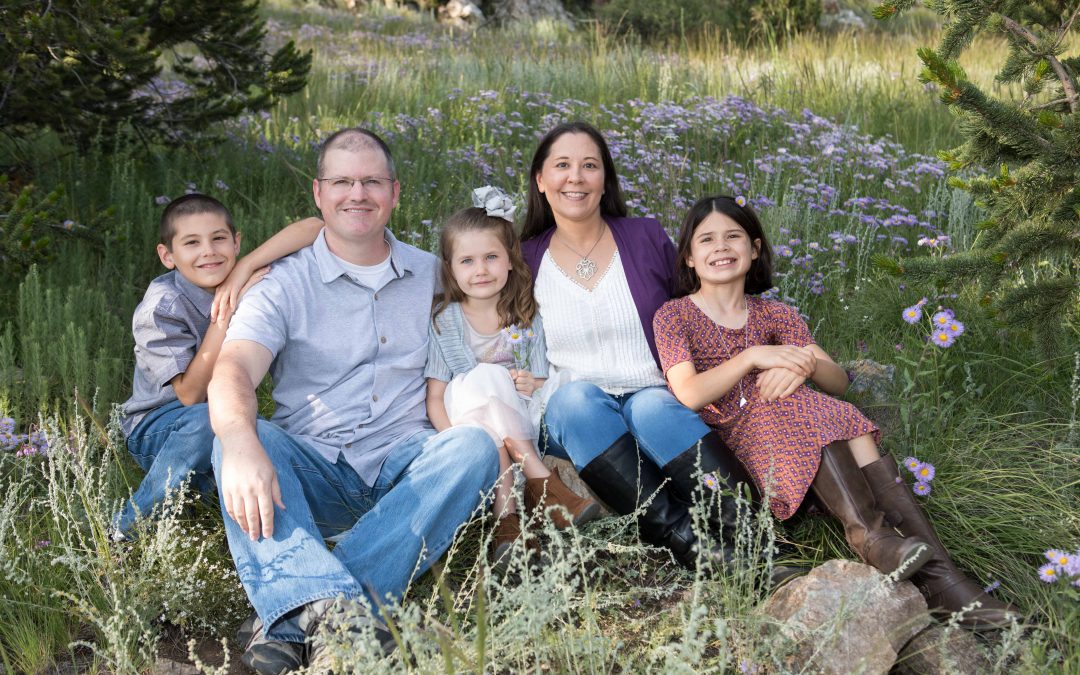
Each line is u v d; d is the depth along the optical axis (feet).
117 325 12.21
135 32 14.96
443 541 8.68
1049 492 9.57
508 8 71.41
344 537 8.59
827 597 7.79
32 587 8.36
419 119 21.65
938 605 8.29
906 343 12.58
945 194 16.70
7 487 9.68
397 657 7.18
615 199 11.27
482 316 10.47
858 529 8.68
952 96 9.27
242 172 17.92
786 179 18.53
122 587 8.10
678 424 9.33
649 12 51.75
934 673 7.63
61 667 7.82
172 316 9.69
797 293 14.06
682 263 10.71
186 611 8.14
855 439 9.23
